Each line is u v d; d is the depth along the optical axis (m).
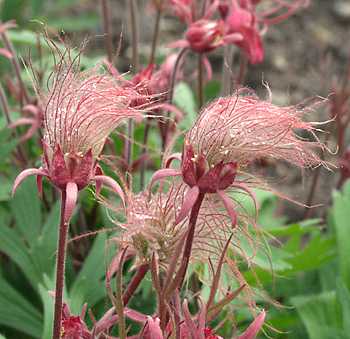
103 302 0.43
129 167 0.42
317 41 0.97
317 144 0.36
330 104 0.59
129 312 0.32
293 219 0.69
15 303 0.46
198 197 0.30
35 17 0.72
